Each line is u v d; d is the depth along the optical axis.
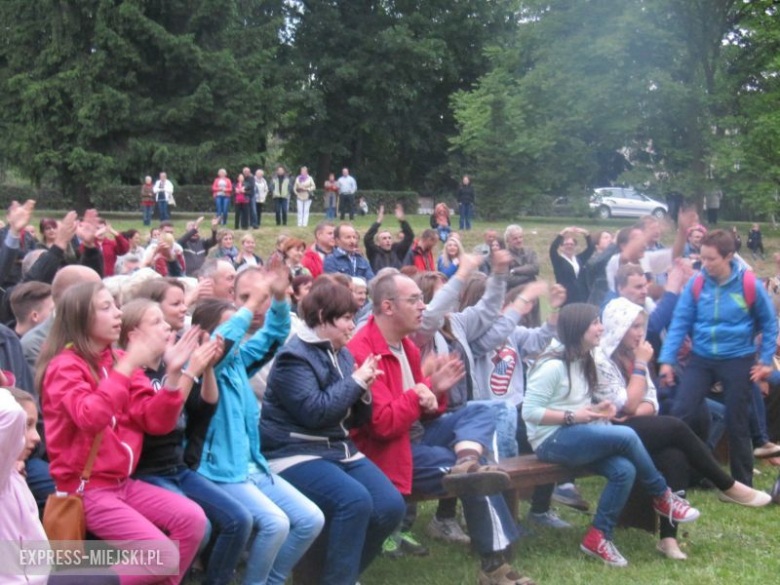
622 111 28.97
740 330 6.16
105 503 3.76
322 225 10.57
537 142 29.89
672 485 5.39
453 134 41.47
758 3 27.41
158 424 3.87
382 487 4.40
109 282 5.31
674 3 28.02
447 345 5.49
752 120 27.45
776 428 7.83
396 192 34.59
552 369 5.17
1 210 32.38
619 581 4.80
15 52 29.12
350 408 4.51
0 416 3.12
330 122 39.81
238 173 30.48
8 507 3.26
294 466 4.39
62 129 28.64
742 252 26.92
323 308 4.44
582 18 29.75
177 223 26.59
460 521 5.82
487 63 39.66
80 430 3.73
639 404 5.52
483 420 5.06
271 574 4.17
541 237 25.58
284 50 38.59
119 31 28.33
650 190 29.75
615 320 5.57
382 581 4.82
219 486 4.19
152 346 3.76
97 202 30.41
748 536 5.65
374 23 39.16
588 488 6.75
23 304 5.14
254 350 4.68
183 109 29.23
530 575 4.90
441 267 9.49
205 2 29.73
